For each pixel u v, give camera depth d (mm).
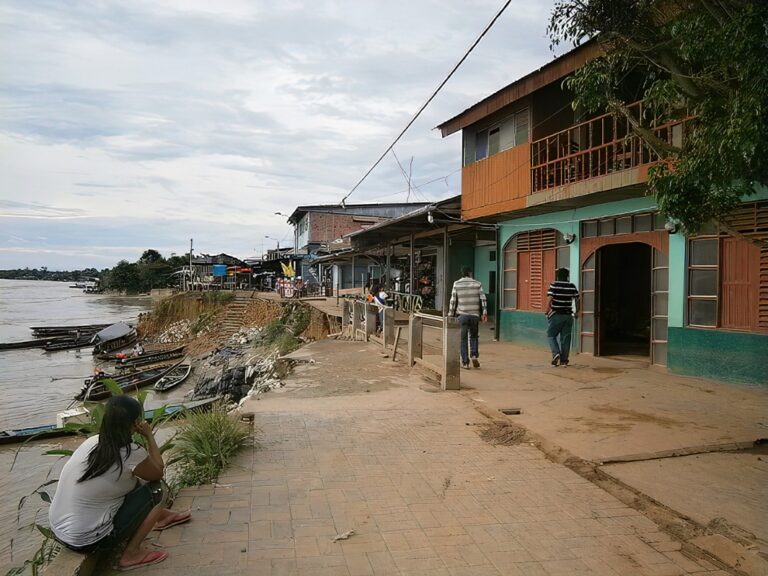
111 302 82062
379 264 26719
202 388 17531
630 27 5020
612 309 14359
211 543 3521
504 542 3600
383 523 3848
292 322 26484
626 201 10227
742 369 8102
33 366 28875
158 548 3445
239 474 4730
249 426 5906
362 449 5418
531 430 5965
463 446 5547
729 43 3854
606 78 5445
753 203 7867
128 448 3268
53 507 3221
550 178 11922
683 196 4629
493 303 17594
